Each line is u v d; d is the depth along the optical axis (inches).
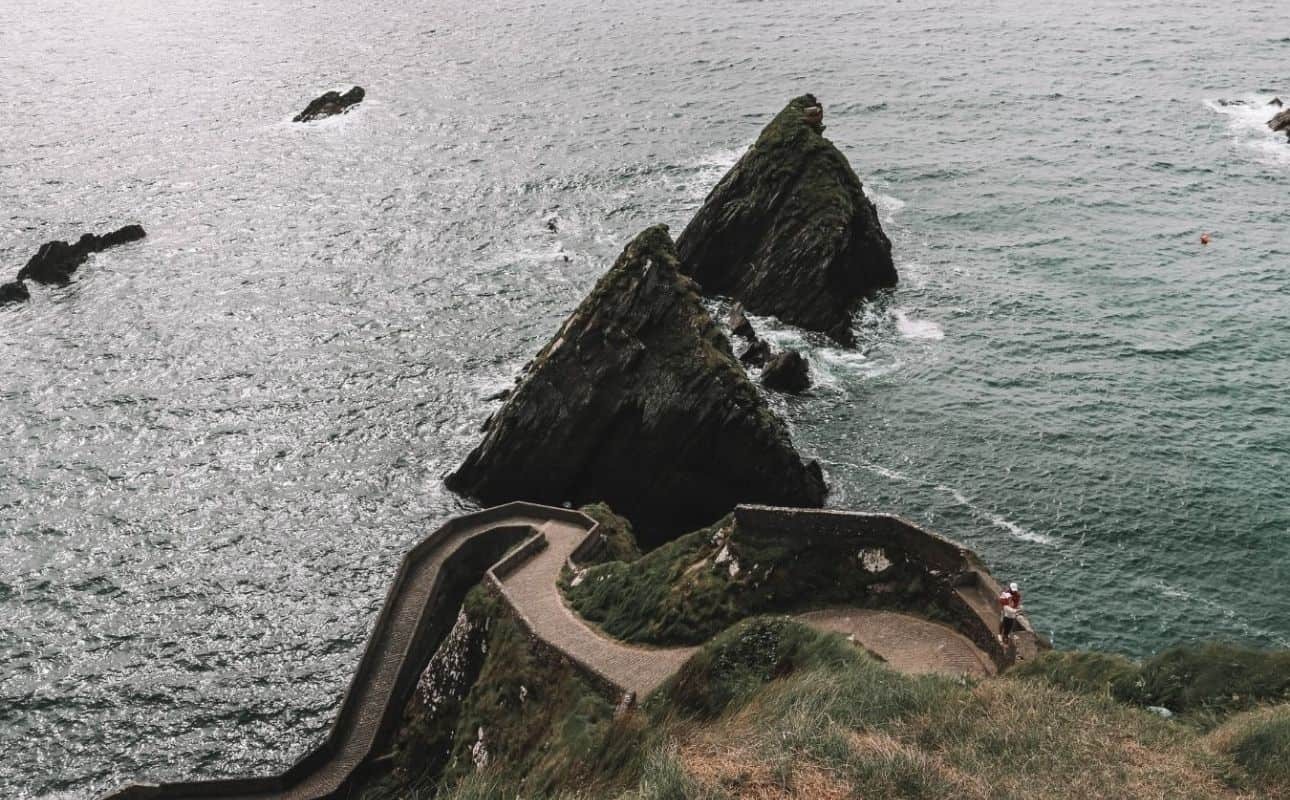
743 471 2406.5
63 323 3191.4
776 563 1545.3
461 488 2514.8
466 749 1568.7
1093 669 1099.9
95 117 5147.6
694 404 2404.0
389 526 2396.7
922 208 3929.6
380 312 3255.4
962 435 2603.3
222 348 3065.9
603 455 2504.9
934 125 4825.3
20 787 1774.1
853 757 880.3
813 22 6968.5
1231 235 3713.1
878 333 3093.0
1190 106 5083.7
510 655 1610.5
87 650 2057.1
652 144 4606.3
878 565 1502.2
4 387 2871.6
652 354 2475.4
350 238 3745.1
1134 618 2020.2
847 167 3334.2
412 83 5654.5
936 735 943.7
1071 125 4827.8
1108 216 3868.1
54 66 6181.1
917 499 2381.9
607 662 1488.7
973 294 3304.6
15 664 2021.4
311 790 1662.2
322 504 2459.4
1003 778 860.0
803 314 3117.6
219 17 7613.2
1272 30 6525.6
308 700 1942.7
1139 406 2711.6
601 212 3924.7
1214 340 3029.0
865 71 5703.7
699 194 4055.1
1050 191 4074.8
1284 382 2812.5
